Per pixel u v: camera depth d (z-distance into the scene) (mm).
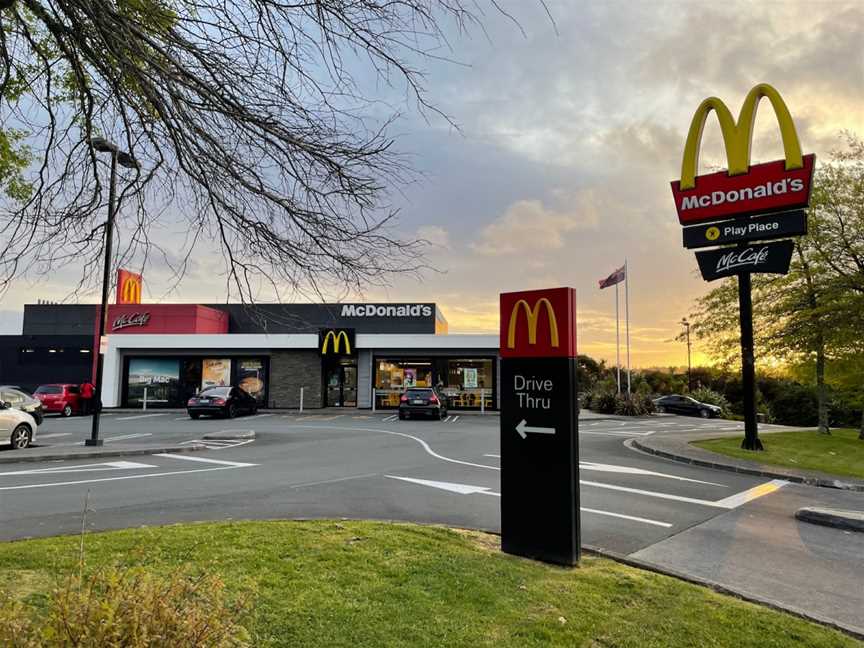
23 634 2234
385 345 30562
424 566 4883
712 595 4676
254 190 3555
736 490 10531
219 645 2436
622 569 5273
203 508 7699
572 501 5305
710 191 16797
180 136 3631
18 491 8781
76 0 3154
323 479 10195
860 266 19859
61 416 26328
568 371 5441
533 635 3631
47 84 4008
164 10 3402
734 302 21250
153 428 20453
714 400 43438
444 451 14461
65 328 35688
